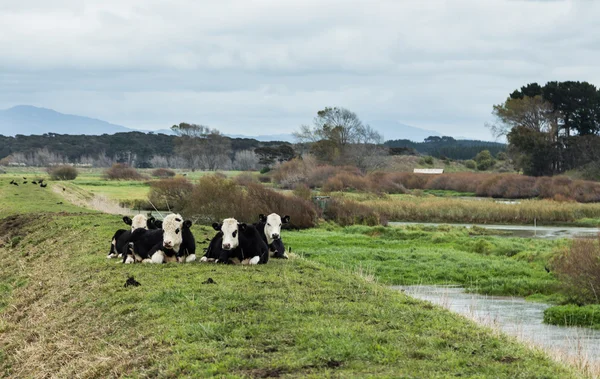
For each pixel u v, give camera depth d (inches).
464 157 7775.6
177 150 6889.8
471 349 369.1
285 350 360.2
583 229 1950.1
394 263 1157.1
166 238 635.5
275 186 3462.1
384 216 2110.0
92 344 434.0
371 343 368.8
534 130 4242.1
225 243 621.9
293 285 527.2
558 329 735.7
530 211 2186.3
